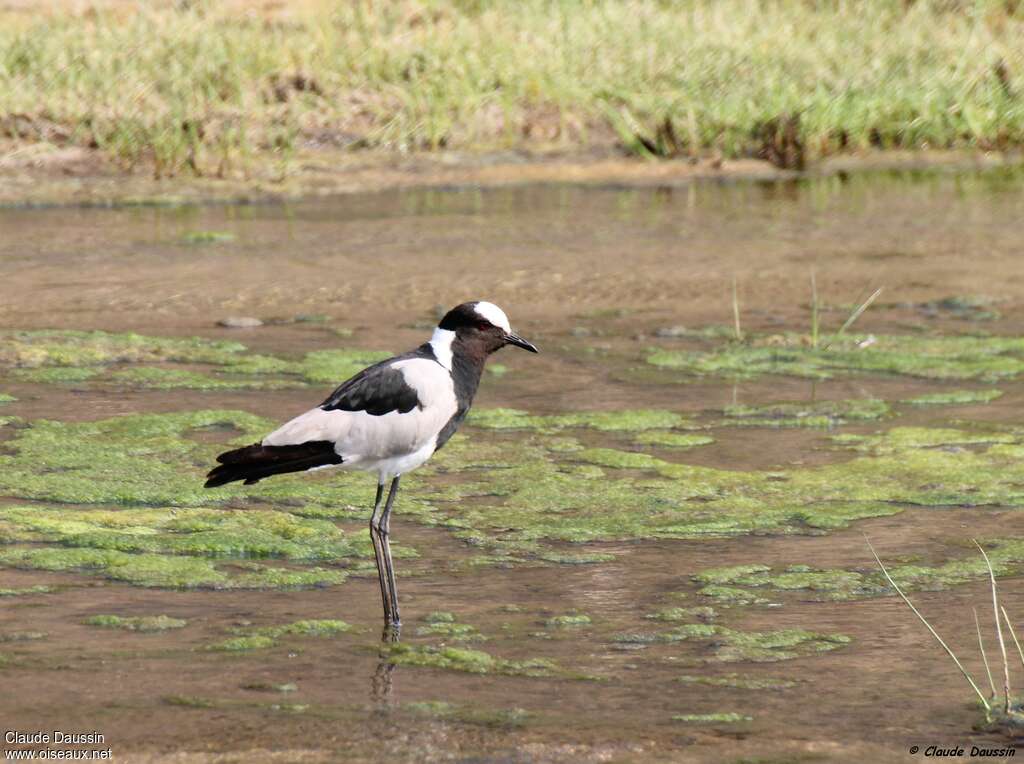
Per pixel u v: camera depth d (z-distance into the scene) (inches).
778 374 609.0
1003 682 320.8
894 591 381.7
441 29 1194.6
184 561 394.9
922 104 1149.7
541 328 672.4
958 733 292.8
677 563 403.2
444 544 417.7
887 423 543.8
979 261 802.2
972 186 1013.8
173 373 581.6
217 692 308.8
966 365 620.4
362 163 1026.1
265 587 380.2
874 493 465.7
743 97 1127.0
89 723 289.6
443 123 1068.5
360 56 1128.2
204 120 1023.6
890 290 745.0
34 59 1071.6
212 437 506.9
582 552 411.8
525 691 314.0
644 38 1218.0
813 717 300.8
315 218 882.1
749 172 1059.9
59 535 410.9
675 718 299.1
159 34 1139.3
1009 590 379.9
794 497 461.7
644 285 747.4
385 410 363.6
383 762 273.0
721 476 480.7
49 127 1000.2
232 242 815.1
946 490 468.1
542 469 485.1
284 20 1204.5
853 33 1291.8
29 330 637.3
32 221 852.6
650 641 346.9
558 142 1083.3
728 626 356.8
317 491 460.4
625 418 542.6
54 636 339.9
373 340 640.4
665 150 1076.5
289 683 315.3
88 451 486.9
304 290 721.6
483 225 872.3
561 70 1141.7
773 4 1352.1
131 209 895.1
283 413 533.6
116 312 675.4
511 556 407.8
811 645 344.8
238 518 430.0
